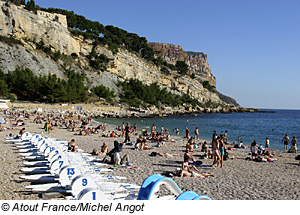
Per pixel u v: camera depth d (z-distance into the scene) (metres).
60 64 115.44
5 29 104.25
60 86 85.44
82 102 96.62
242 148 26.89
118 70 149.12
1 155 16.14
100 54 137.25
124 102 121.00
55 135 31.02
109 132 38.38
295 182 12.95
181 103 156.38
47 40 118.12
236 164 17.59
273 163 18.48
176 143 28.91
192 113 142.12
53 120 50.38
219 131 53.25
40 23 116.38
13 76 85.44
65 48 127.44
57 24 124.81
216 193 10.70
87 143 25.31
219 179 13.13
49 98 87.75
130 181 11.66
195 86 192.25
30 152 17.06
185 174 13.45
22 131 24.73
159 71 184.12
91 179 8.49
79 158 14.68
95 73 129.38
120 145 15.51
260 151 21.98
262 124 80.88
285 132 54.09
